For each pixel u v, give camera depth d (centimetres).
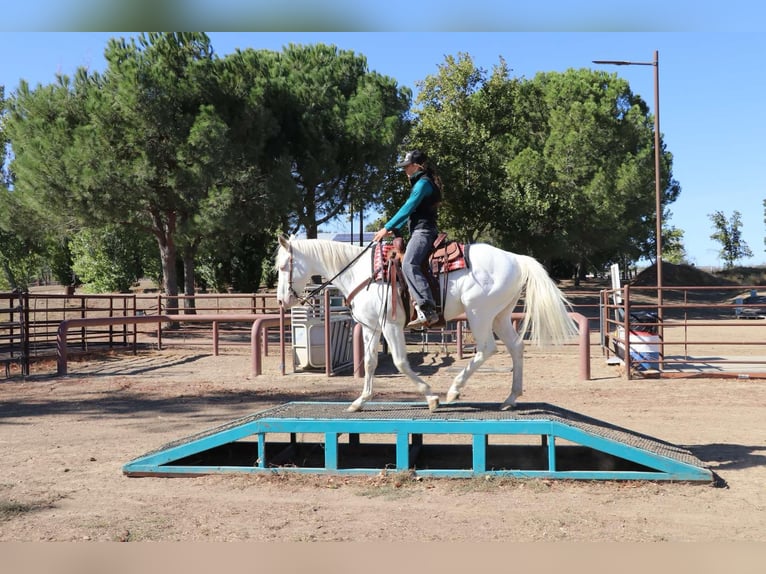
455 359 1600
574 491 591
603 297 1664
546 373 1370
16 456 738
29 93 2169
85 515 540
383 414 666
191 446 652
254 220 2245
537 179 3559
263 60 2614
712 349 1948
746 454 713
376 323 685
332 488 610
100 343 1908
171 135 2050
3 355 1670
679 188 5678
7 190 2262
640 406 1001
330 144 2472
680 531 493
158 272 3959
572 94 4372
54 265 4334
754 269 5116
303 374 1373
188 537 488
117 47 2109
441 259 662
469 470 641
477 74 3391
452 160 3219
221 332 2409
